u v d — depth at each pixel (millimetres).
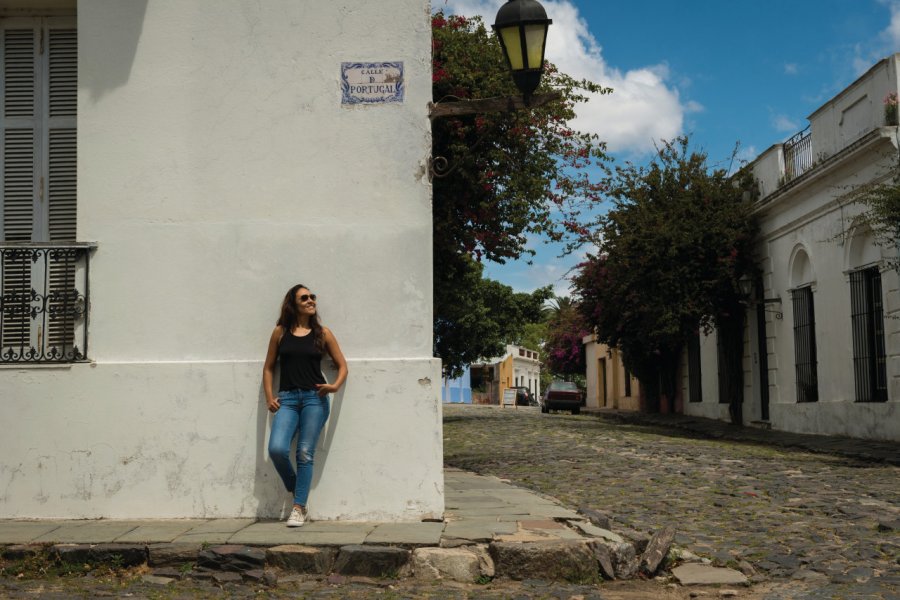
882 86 16219
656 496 10094
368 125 7711
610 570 6363
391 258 7602
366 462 7324
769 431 21062
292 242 7617
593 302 28000
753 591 6020
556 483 11367
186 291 7574
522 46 7738
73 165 8133
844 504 9227
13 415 7391
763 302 21812
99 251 7598
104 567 6230
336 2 7793
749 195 23234
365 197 7656
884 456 13828
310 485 7273
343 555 6234
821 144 19016
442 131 13555
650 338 27500
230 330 7543
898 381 15883
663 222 22047
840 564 6582
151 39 7742
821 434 18922
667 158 23172
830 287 18562
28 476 7352
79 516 7328
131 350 7523
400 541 6371
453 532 6711
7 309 7559
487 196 14383
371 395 7379
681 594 6023
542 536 6625
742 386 23844
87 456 7371
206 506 7340
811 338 20016
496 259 15992
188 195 7648
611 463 13719
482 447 17312
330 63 7750
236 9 7754
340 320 7555
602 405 48625
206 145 7684
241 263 7598
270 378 7234
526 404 64812
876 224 15250
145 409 7402
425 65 7762
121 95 7715
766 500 9719
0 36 8227
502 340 41344
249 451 7371
